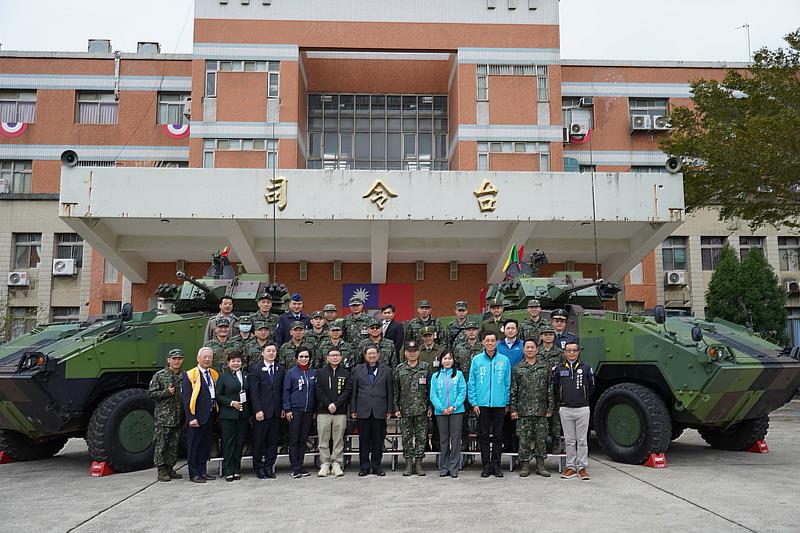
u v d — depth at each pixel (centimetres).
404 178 1977
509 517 668
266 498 772
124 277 2430
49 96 2767
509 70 2520
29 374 914
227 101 2439
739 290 2609
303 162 2583
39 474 977
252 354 945
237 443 903
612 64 2845
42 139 2750
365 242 2178
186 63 2783
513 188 1994
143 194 1920
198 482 882
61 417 947
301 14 2488
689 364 930
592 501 737
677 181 2003
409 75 2709
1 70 2775
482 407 900
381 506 721
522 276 1255
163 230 2081
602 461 997
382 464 1013
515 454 936
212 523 660
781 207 1905
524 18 2536
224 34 2462
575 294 1205
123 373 1008
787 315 2866
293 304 1059
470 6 2534
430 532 616
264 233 2123
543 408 893
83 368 960
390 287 2361
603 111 2819
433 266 2383
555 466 973
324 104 2698
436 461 1020
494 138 2483
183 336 1042
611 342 990
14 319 2467
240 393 899
